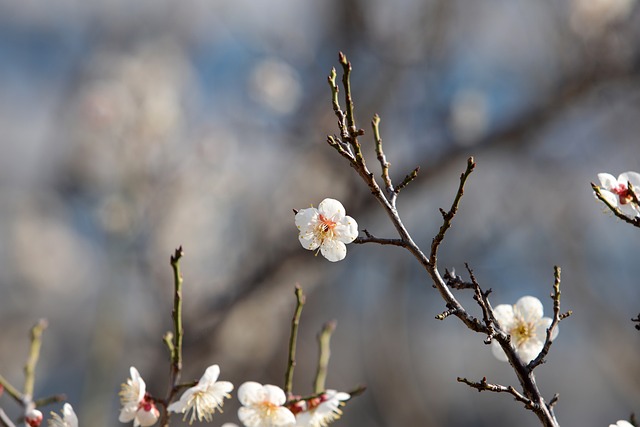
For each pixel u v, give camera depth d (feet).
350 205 27.96
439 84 31.30
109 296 21.66
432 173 29.07
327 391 9.70
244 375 28.27
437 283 8.08
